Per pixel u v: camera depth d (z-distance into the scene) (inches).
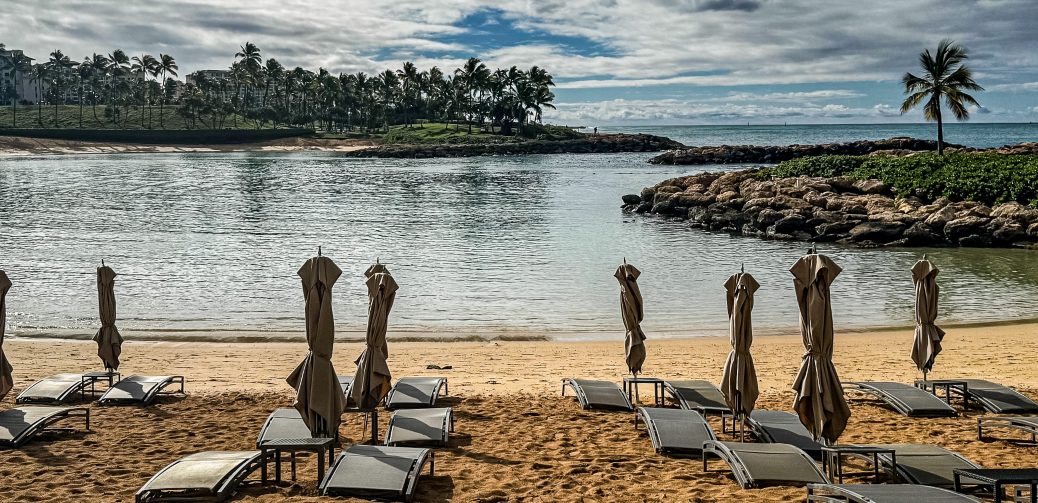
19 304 951.6
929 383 527.8
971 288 1091.9
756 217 1760.6
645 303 975.0
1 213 2023.9
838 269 374.3
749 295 415.2
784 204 1841.8
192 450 422.9
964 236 1563.7
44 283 1090.7
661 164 4483.3
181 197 2522.1
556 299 992.2
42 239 1561.3
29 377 616.4
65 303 957.8
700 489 358.3
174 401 533.3
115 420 482.9
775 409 513.3
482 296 1010.1
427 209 2198.6
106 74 7416.3
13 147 5438.0
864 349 731.4
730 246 1525.6
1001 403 496.1
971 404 529.7
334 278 381.1
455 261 1307.8
